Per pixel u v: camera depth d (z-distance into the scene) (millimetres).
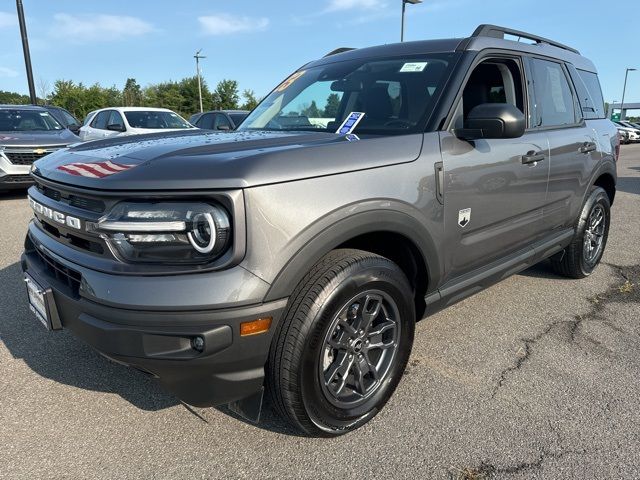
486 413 2562
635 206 8398
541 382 2850
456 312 3812
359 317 2326
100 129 12195
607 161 4402
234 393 2043
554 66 3871
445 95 2777
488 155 2857
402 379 2875
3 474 2117
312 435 2295
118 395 2699
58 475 2119
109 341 1945
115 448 2291
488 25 3203
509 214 3143
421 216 2457
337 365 2295
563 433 2404
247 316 1900
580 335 3445
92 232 2008
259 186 1897
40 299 2283
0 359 3043
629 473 2145
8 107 9641
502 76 3328
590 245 4484
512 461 2219
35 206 2521
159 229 1857
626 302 4047
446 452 2277
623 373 2947
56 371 2922
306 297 2059
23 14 15680
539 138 3381
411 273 2648
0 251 5219
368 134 2744
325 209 2057
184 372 1948
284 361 2053
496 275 3207
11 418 2490
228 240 1881
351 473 2152
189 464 2195
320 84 3383
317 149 2133
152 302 1849
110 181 1940
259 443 2332
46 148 8211
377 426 2459
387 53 3312
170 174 1896
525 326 3578
